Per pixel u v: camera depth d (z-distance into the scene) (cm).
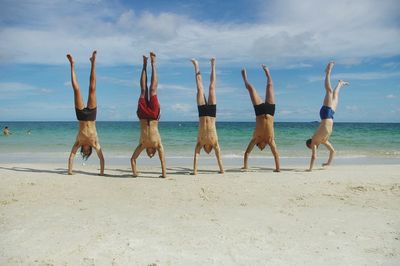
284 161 1973
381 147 2839
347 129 6316
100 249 666
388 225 812
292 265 610
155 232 753
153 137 1377
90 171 1539
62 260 623
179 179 1347
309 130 5578
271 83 1546
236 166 1753
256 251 663
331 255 650
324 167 1692
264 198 1054
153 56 1398
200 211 912
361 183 1263
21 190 1128
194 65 1515
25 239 713
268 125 1530
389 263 621
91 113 1411
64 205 959
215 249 670
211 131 1469
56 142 3102
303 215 883
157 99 1386
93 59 1404
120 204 975
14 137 3762
